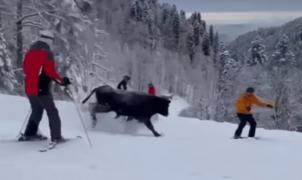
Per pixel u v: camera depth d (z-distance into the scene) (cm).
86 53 3212
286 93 5691
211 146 1012
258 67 6900
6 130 1012
